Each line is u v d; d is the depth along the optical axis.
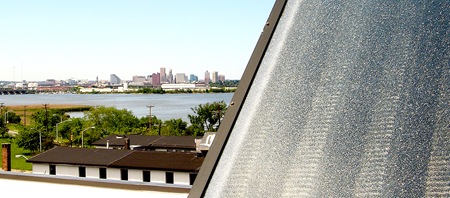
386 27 0.93
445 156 0.74
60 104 97.69
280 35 1.07
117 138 30.69
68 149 23.30
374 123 0.82
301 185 0.80
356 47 0.93
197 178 0.91
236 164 0.88
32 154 37.56
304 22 1.05
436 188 0.72
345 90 0.89
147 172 18.75
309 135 0.86
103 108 46.06
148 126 44.69
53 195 2.36
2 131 49.50
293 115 0.90
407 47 0.89
